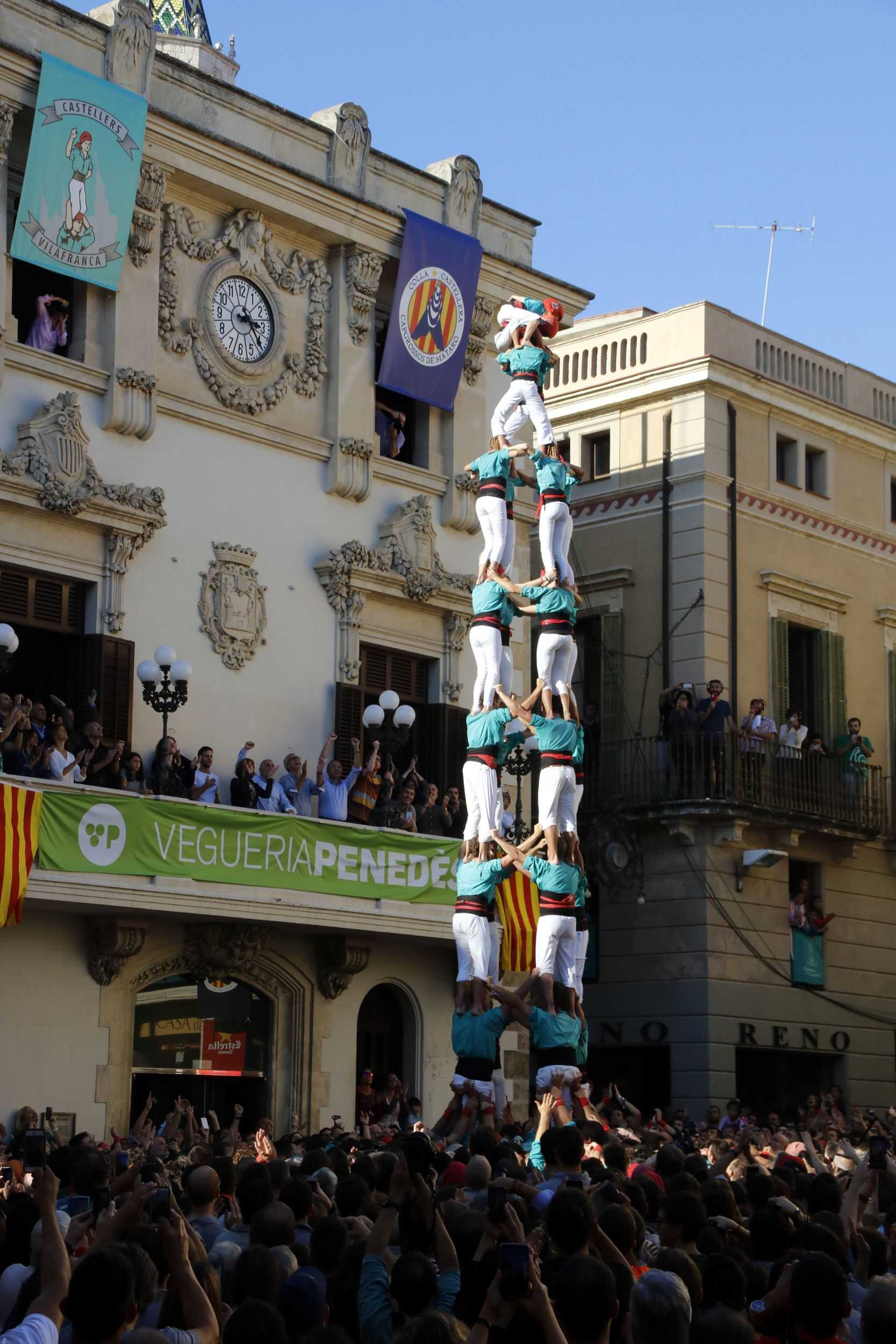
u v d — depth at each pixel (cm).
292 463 2633
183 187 2508
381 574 2689
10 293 2289
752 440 3438
